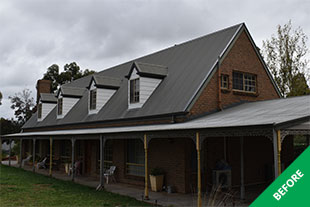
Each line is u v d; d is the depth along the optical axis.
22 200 11.83
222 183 13.35
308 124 8.61
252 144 15.64
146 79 16.72
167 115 13.79
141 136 12.21
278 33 25.95
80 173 21.69
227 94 15.20
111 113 18.75
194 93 13.70
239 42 16.36
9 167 26.27
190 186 13.14
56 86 52.00
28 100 55.88
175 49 20.23
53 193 13.38
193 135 9.94
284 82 25.34
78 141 22.77
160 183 13.94
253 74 16.84
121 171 17.19
